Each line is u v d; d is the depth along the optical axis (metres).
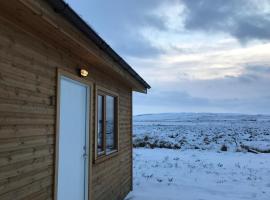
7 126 3.75
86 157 6.53
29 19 3.89
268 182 12.35
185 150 23.72
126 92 10.09
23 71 4.09
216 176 13.50
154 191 10.57
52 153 4.92
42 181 4.60
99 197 7.21
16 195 3.91
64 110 5.56
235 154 21.59
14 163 3.88
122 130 9.50
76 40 4.70
